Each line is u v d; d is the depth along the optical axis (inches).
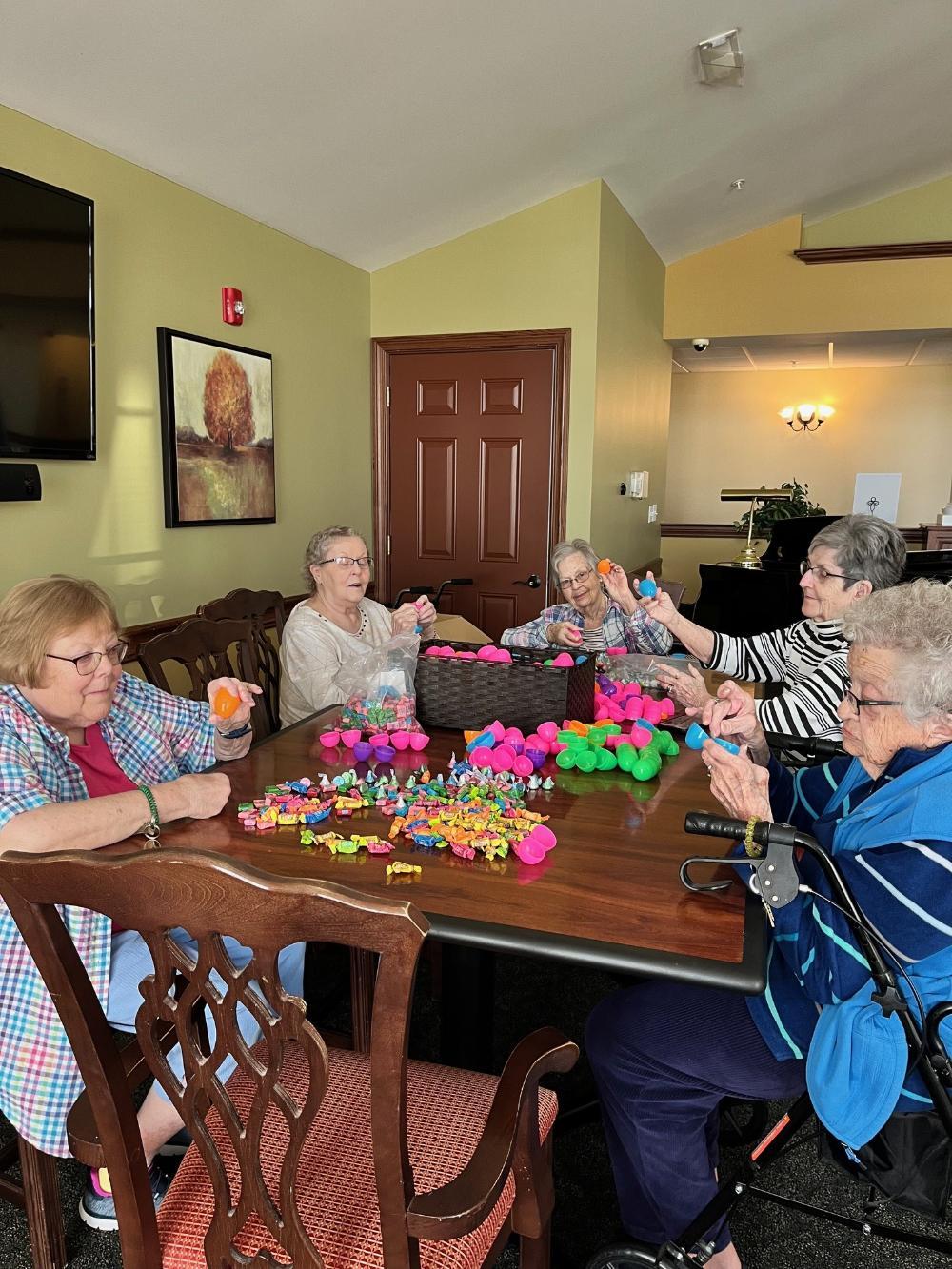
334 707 87.0
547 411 167.0
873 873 42.8
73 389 98.0
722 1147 68.2
